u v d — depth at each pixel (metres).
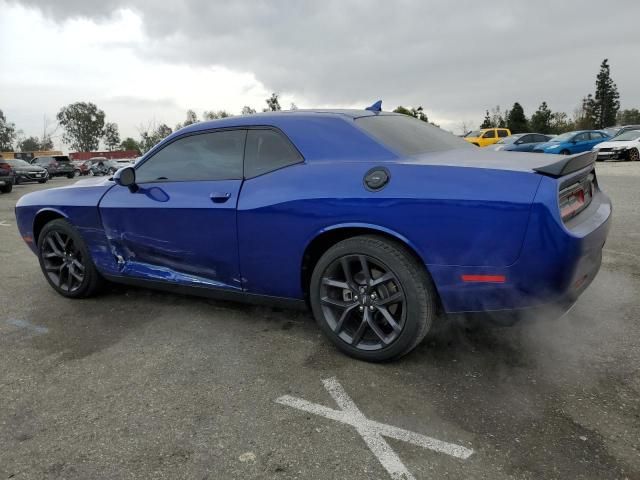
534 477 1.97
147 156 3.75
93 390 2.77
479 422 2.35
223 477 2.04
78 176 38.72
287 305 3.23
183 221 3.41
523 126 62.03
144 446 2.26
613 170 15.45
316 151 3.02
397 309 2.85
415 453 2.14
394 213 2.64
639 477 1.96
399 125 3.35
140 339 3.43
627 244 5.52
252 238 3.14
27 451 2.25
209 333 3.49
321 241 3.00
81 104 102.00
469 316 2.65
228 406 2.56
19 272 5.33
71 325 3.73
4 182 17.44
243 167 3.26
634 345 3.07
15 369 3.04
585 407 2.44
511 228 2.41
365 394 2.62
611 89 75.00
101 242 3.97
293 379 2.81
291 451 2.19
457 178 2.55
